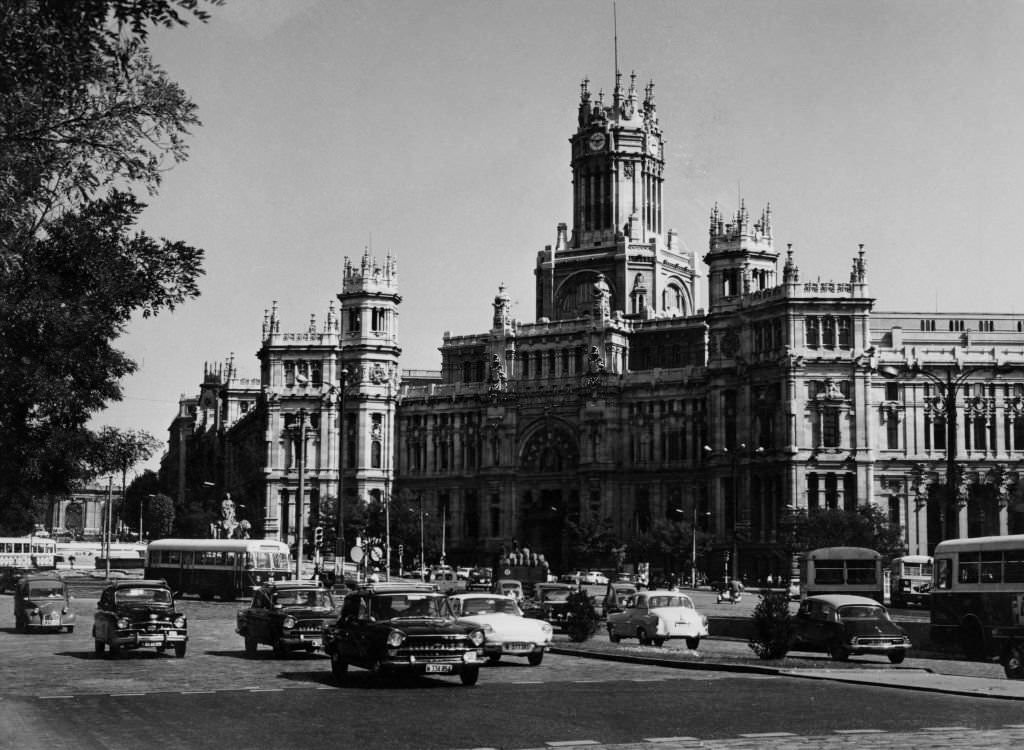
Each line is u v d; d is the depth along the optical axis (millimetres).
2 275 33188
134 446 49594
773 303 176250
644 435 199250
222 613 101062
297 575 118625
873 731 32812
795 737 31688
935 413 176250
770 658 56188
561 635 73250
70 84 27797
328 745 30531
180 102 31281
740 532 177625
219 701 39969
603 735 32250
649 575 165375
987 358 177000
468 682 44938
